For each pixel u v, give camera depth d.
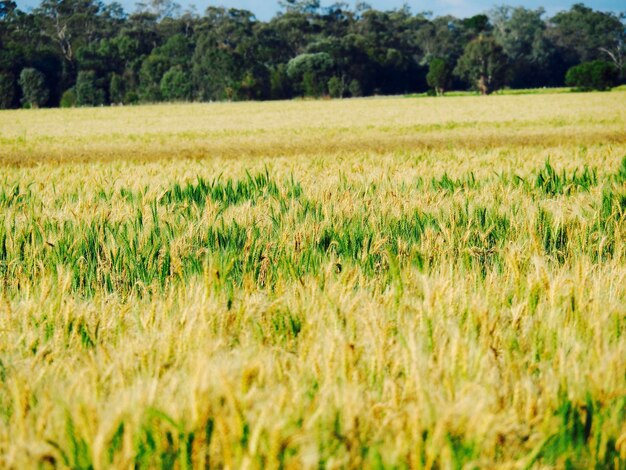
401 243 4.39
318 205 5.27
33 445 1.66
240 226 4.72
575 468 1.79
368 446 1.77
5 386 2.19
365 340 2.40
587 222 4.68
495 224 4.79
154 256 4.12
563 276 3.21
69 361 2.35
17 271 3.89
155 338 2.42
